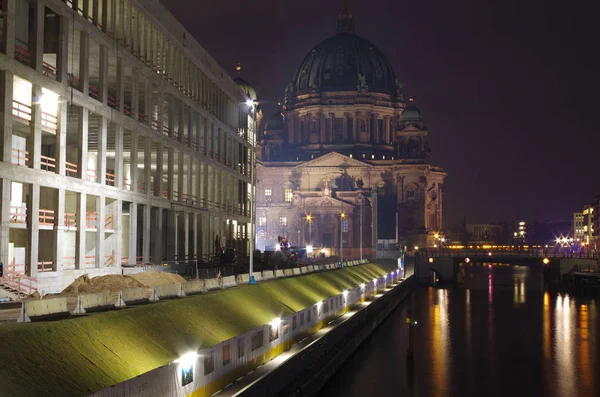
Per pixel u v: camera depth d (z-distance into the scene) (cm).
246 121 12006
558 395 5541
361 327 7844
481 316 10806
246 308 5072
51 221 6109
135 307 3769
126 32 6856
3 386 2353
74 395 2525
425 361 6812
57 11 5441
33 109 5197
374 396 5312
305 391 4494
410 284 15862
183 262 8112
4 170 4806
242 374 3931
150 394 2786
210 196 9850
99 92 6284
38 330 2772
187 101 8644
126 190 6844
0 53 4738
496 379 6075
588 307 12344
